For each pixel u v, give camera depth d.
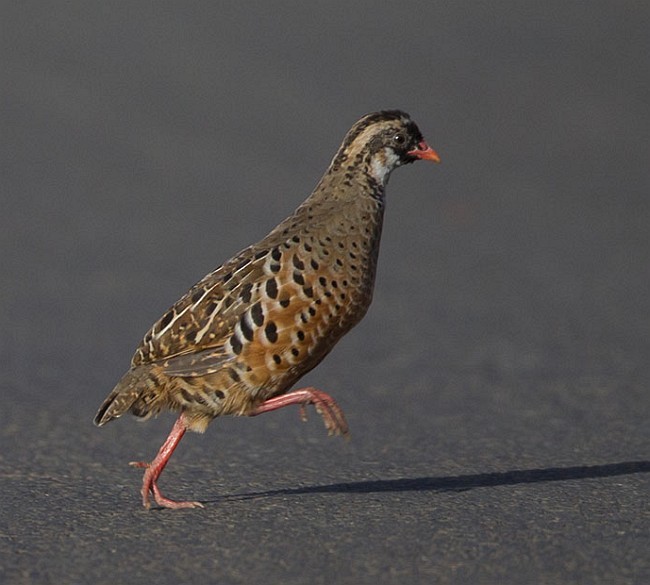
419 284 22.00
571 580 9.61
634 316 20.17
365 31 41.44
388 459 13.36
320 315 11.22
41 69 36.12
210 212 26.14
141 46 38.81
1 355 17.77
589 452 13.52
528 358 17.97
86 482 12.54
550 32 42.12
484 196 28.19
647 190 28.75
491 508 11.38
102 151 30.33
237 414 11.37
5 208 26.12
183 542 10.58
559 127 33.78
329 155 30.33
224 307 11.07
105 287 21.36
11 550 10.45
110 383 16.64
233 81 35.97
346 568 9.91
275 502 11.71
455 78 37.25
